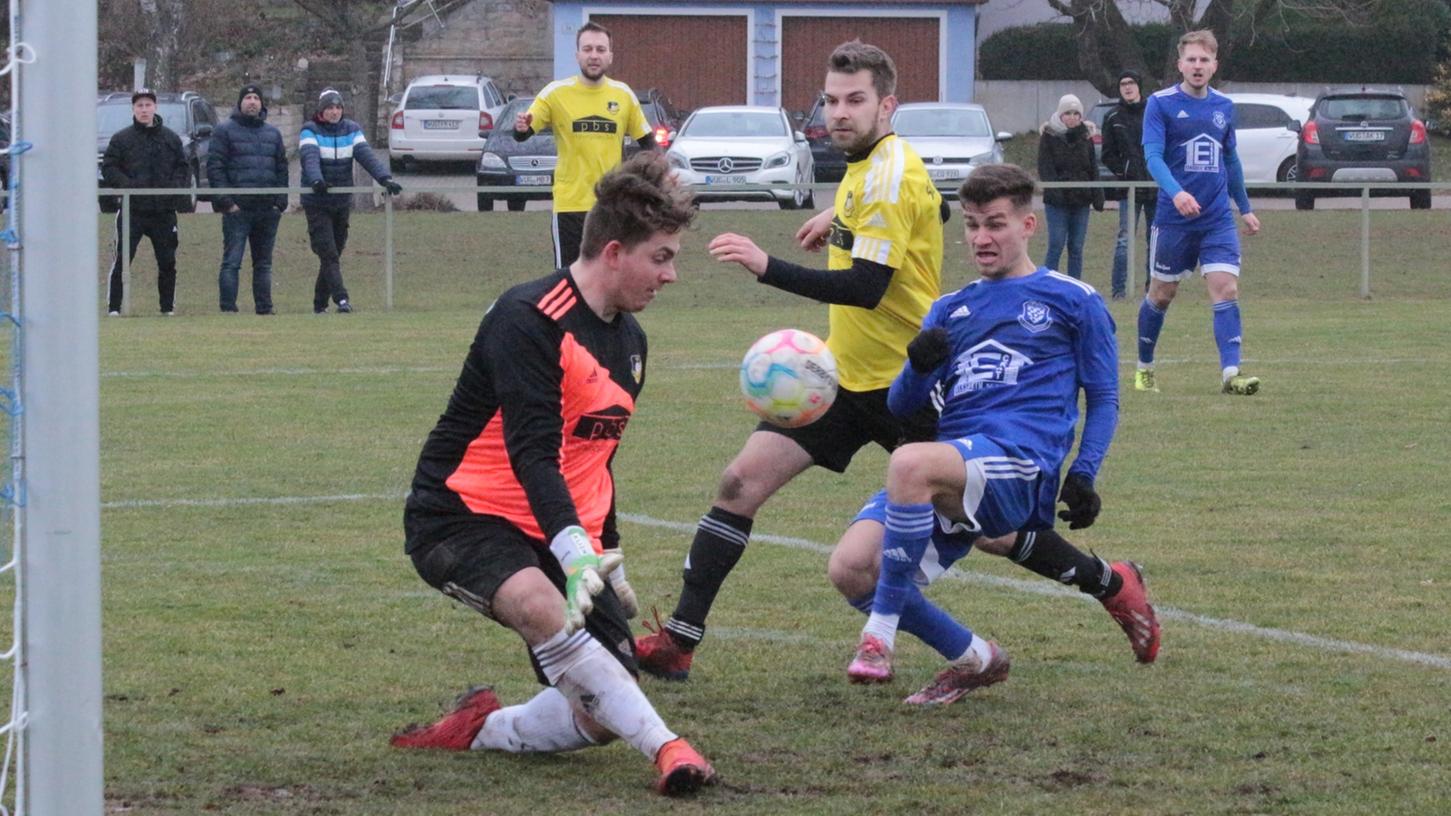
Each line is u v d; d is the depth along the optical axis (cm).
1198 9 12212
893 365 1507
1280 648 1516
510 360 1112
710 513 1465
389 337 4366
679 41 11681
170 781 1158
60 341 927
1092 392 1359
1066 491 1339
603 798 1130
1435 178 10269
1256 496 2261
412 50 12656
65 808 940
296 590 1744
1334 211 6275
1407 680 1409
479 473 1157
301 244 6000
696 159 7412
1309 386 3388
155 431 2848
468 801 1124
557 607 1125
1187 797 1129
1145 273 5672
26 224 927
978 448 1305
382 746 1245
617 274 1141
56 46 919
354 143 5072
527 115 3447
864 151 1523
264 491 2320
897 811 1103
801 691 1402
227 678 1421
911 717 1327
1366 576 1798
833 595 1738
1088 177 5203
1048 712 1335
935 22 11594
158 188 4991
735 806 1112
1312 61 12075
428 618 1633
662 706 1361
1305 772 1179
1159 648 1475
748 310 5172
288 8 13112
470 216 6184
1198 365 3784
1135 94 5297
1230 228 3197
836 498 2303
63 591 934
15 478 938
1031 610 1670
